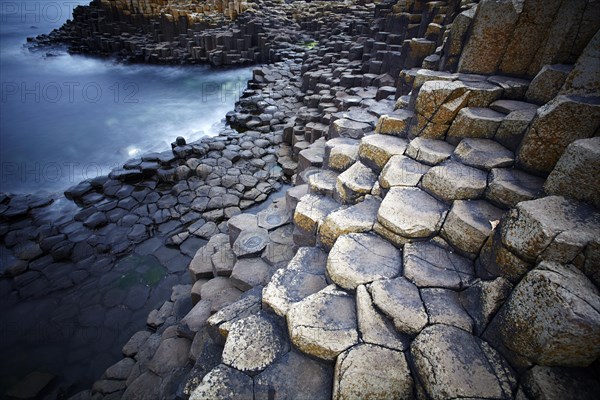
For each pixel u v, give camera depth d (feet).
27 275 18.52
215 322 9.38
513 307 6.47
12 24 150.30
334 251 9.33
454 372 6.31
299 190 15.80
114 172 27.14
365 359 6.92
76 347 15.20
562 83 10.14
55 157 34.53
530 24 11.32
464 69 13.21
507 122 10.14
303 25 83.82
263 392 7.11
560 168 7.61
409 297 7.80
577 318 5.42
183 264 19.57
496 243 7.67
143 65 80.48
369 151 12.62
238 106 45.01
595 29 10.02
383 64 33.30
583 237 6.20
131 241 20.93
